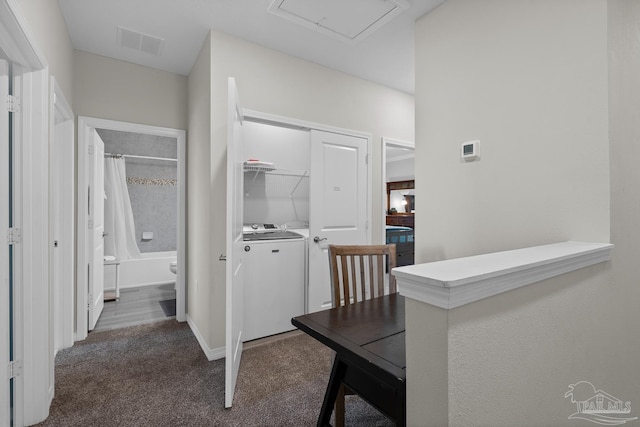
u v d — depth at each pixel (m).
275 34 2.49
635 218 1.52
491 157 1.83
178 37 2.53
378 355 0.97
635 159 1.55
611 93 1.39
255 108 2.60
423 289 0.71
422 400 0.72
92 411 1.77
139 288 4.47
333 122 3.07
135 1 2.10
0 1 1.11
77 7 2.15
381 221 3.44
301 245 2.96
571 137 1.49
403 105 3.64
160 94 3.08
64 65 2.27
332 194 3.08
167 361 2.36
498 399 0.79
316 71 2.96
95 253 3.03
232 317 1.85
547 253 1.04
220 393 1.94
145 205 4.88
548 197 1.57
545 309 0.95
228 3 2.13
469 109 1.96
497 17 1.80
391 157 7.11
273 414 1.74
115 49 2.71
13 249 1.62
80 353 2.48
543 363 0.94
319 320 1.30
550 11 1.57
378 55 2.82
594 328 1.20
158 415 1.73
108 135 4.62
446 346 0.66
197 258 2.79
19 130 1.63
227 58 2.47
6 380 1.57
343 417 1.50
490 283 0.75
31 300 1.66
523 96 1.68
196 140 2.83
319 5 2.13
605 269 1.28
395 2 2.09
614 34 1.42
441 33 2.13
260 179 3.78
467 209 1.97
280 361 2.35
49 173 1.78
